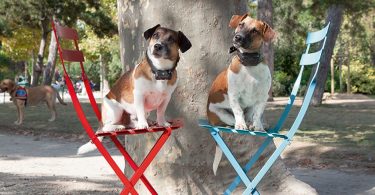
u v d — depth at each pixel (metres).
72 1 9.99
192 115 3.10
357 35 15.34
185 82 3.09
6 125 8.30
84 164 5.00
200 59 3.08
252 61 2.37
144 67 2.33
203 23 3.08
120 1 3.24
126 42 3.20
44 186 3.66
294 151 5.61
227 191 2.65
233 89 2.42
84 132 7.44
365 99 16.44
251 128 2.44
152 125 2.47
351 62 20.39
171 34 2.30
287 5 13.51
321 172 4.60
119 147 2.52
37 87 8.69
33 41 16.25
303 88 17.53
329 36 11.70
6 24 10.43
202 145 3.11
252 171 3.23
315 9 10.54
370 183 4.04
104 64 21.12
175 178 3.11
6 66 25.17
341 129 7.67
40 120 8.88
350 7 10.14
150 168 3.15
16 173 4.28
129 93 2.38
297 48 18.22
